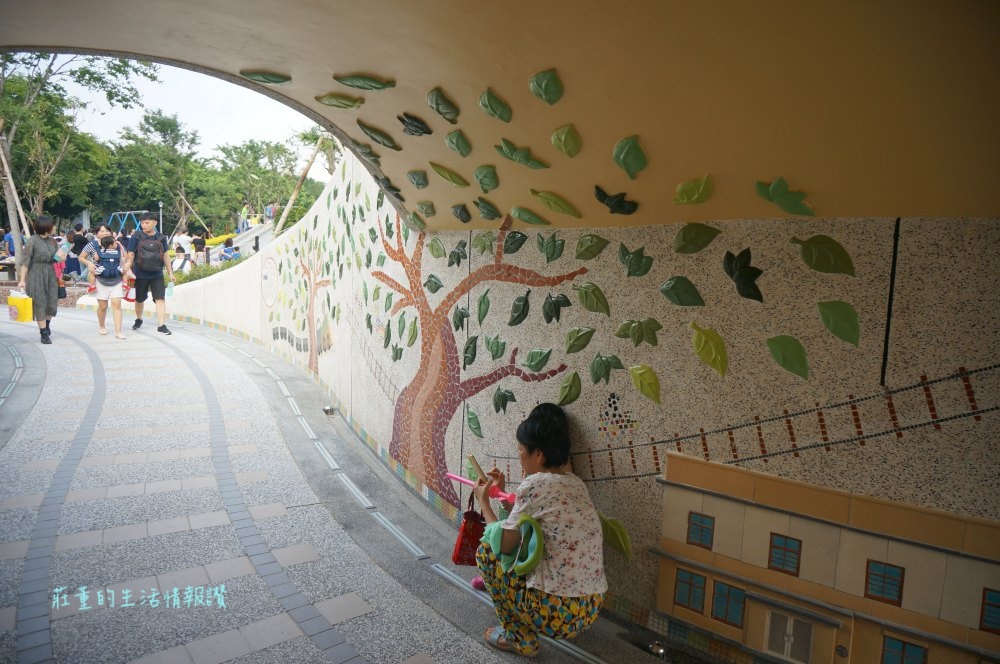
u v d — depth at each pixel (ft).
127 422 18.35
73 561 10.63
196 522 12.47
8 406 19.06
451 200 11.74
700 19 5.56
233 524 12.51
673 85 6.42
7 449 15.62
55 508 12.59
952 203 6.00
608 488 9.26
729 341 7.82
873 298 6.64
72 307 48.26
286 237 29.63
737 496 7.80
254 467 15.74
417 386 14.48
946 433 6.26
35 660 8.02
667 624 8.57
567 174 8.70
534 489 8.20
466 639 9.02
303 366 27.14
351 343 19.71
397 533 12.64
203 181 174.40
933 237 6.24
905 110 5.37
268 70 9.37
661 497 8.59
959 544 6.21
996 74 4.75
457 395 12.72
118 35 8.38
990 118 5.07
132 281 43.96
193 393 21.91
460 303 12.59
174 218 176.04
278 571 10.78
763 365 7.52
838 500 6.97
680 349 8.32
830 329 6.95
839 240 6.84
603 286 9.30
